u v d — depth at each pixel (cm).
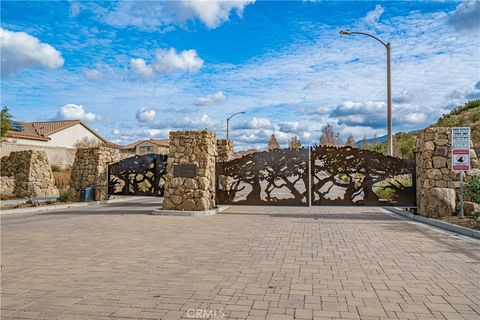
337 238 985
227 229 1155
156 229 1169
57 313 488
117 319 467
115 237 1031
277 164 1645
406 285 589
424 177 1380
